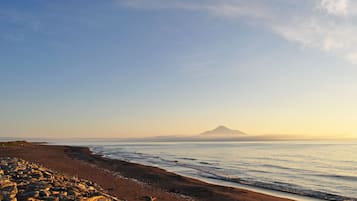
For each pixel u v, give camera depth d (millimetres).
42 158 36188
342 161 52500
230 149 100938
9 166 16844
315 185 26750
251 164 45094
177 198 16938
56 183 12695
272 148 110812
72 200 10266
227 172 34031
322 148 110812
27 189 11016
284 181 28516
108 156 56000
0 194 9867
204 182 23984
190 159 53062
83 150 65188
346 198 20469
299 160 54125
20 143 74875
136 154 65688
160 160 49344
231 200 17656
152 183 22219
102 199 11203
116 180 21875
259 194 19828
